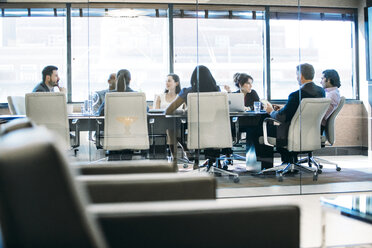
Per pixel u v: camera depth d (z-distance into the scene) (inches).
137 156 171.0
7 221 33.8
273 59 180.7
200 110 175.0
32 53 168.2
